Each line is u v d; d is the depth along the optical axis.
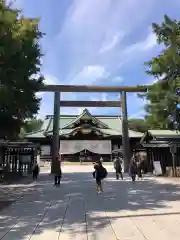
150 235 6.52
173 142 23.95
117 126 54.19
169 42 15.96
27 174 24.86
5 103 12.27
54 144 27.38
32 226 7.50
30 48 12.48
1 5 10.28
